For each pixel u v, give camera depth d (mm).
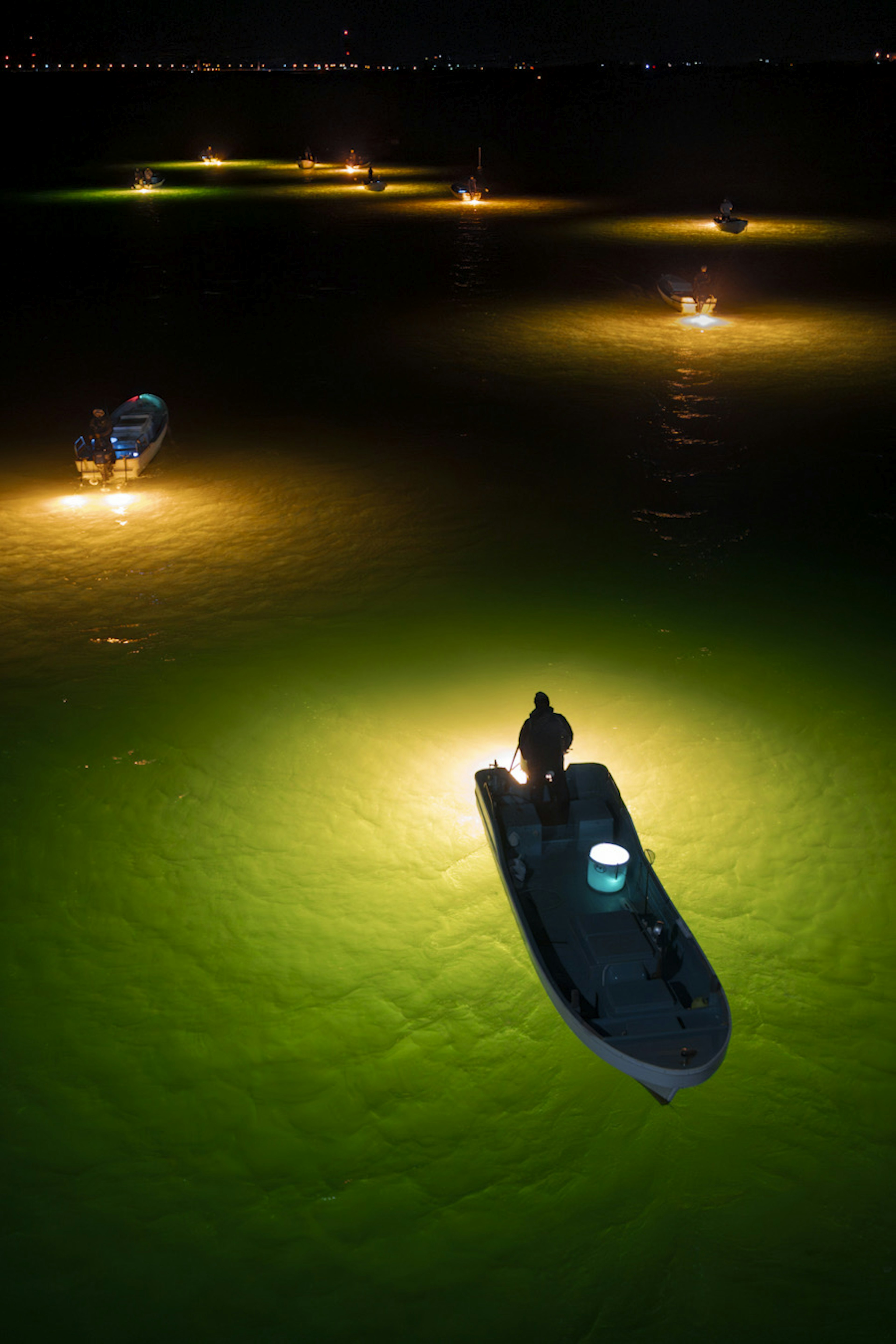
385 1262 7078
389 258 47281
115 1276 6996
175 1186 7602
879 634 15391
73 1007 9148
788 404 26547
